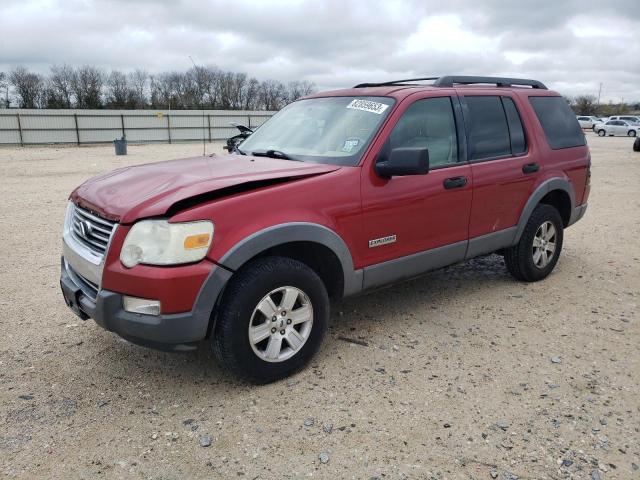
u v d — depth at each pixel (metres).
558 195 5.55
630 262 6.22
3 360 3.79
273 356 3.41
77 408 3.22
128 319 3.01
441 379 3.53
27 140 36.81
